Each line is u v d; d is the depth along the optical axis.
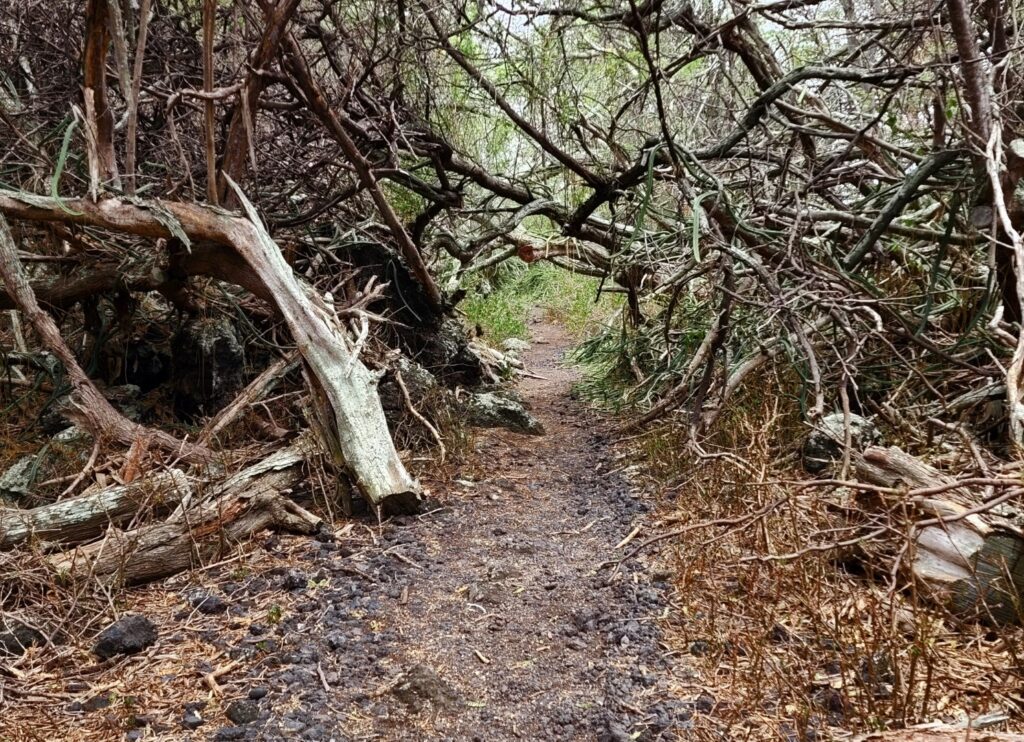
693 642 2.60
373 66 5.05
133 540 3.14
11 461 4.25
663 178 5.29
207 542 3.36
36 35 5.04
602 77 7.38
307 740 2.13
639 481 4.43
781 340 4.43
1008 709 2.07
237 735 2.15
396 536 3.62
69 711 2.30
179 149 4.40
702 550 2.90
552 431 5.86
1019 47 3.77
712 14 5.79
